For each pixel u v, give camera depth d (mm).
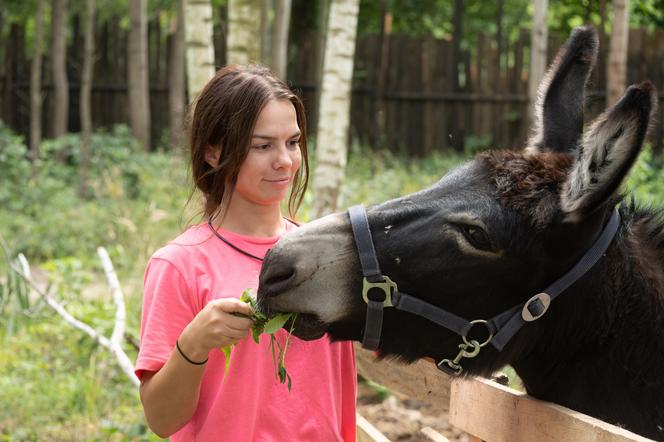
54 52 19969
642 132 2477
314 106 21016
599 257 2865
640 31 19453
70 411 6699
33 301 9047
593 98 3422
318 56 20500
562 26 21266
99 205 14219
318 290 2748
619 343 2955
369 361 4207
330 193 7754
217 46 21281
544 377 3045
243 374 2863
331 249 2773
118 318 5488
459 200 2820
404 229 2799
